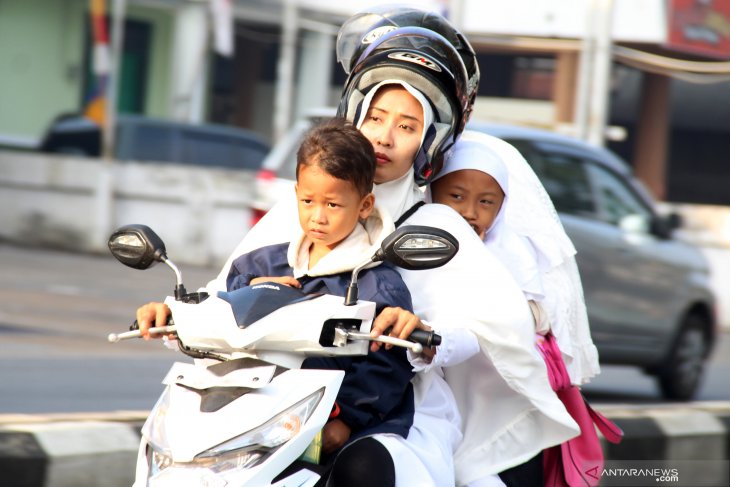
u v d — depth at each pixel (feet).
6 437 41.60
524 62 238.89
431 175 33.94
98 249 175.01
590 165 87.35
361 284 30.63
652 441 56.59
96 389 71.56
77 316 106.22
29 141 222.07
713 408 62.75
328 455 30.01
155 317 30.01
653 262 89.20
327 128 30.45
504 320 31.89
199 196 175.63
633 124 261.85
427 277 32.14
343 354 28.73
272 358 28.17
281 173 97.50
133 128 192.44
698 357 94.32
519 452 33.91
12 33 221.66
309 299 28.43
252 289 28.68
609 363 88.02
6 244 178.19
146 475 27.63
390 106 32.86
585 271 83.82
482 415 34.12
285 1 213.46
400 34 33.50
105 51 180.24
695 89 265.95
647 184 246.88
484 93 243.19
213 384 27.96
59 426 43.60
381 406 29.89
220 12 198.39
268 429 27.14
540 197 38.70
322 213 30.25
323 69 232.94
